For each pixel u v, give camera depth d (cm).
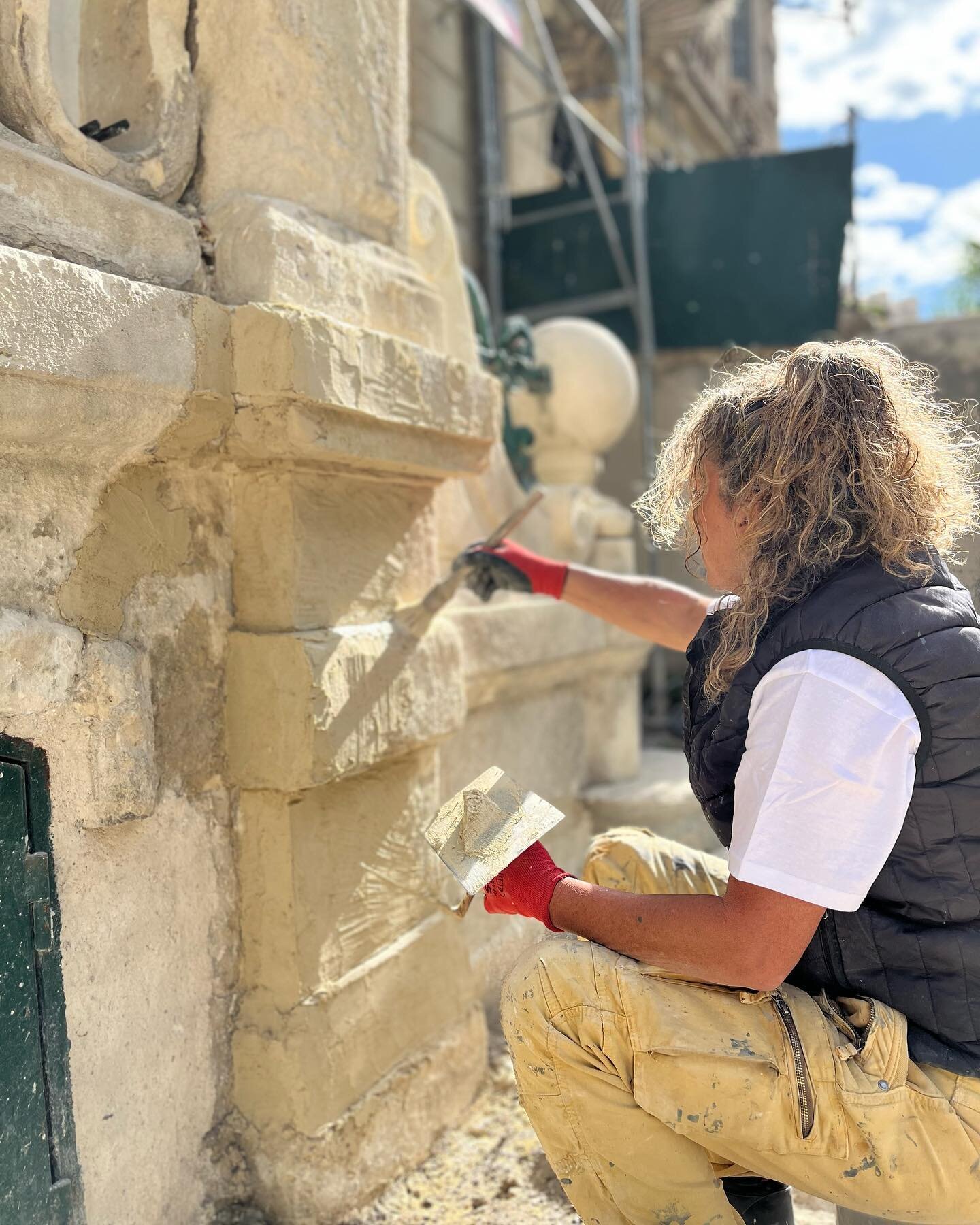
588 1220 132
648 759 396
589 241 587
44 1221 136
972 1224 121
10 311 115
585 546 328
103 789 141
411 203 236
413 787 200
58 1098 138
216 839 166
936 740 111
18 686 128
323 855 173
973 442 133
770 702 115
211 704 164
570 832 325
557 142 763
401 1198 182
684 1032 124
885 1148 117
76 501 139
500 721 281
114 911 147
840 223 537
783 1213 144
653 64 911
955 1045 120
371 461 172
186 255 156
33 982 135
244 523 167
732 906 116
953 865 113
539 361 334
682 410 588
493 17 502
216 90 167
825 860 109
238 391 152
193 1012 162
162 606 154
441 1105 202
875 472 119
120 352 131
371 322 184
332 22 177
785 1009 125
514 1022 132
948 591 118
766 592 120
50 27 167
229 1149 169
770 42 1392
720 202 559
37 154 133
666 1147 127
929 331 648
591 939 131
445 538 258
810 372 122
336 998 174
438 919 207
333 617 175
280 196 169
